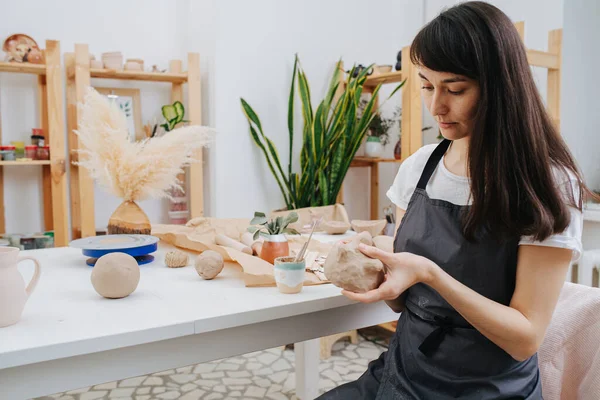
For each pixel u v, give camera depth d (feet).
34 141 9.54
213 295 4.15
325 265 3.39
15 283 3.41
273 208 11.31
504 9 10.36
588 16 9.67
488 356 3.33
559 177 3.17
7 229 9.90
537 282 3.11
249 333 3.91
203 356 3.72
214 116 10.43
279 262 4.19
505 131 2.98
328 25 11.78
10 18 9.61
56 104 9.18
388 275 3.12
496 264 3.29
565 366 3.93
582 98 9.71
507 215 3.01
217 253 4.71
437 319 3.56
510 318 3.04
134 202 6.36
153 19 11.09
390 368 3.71
